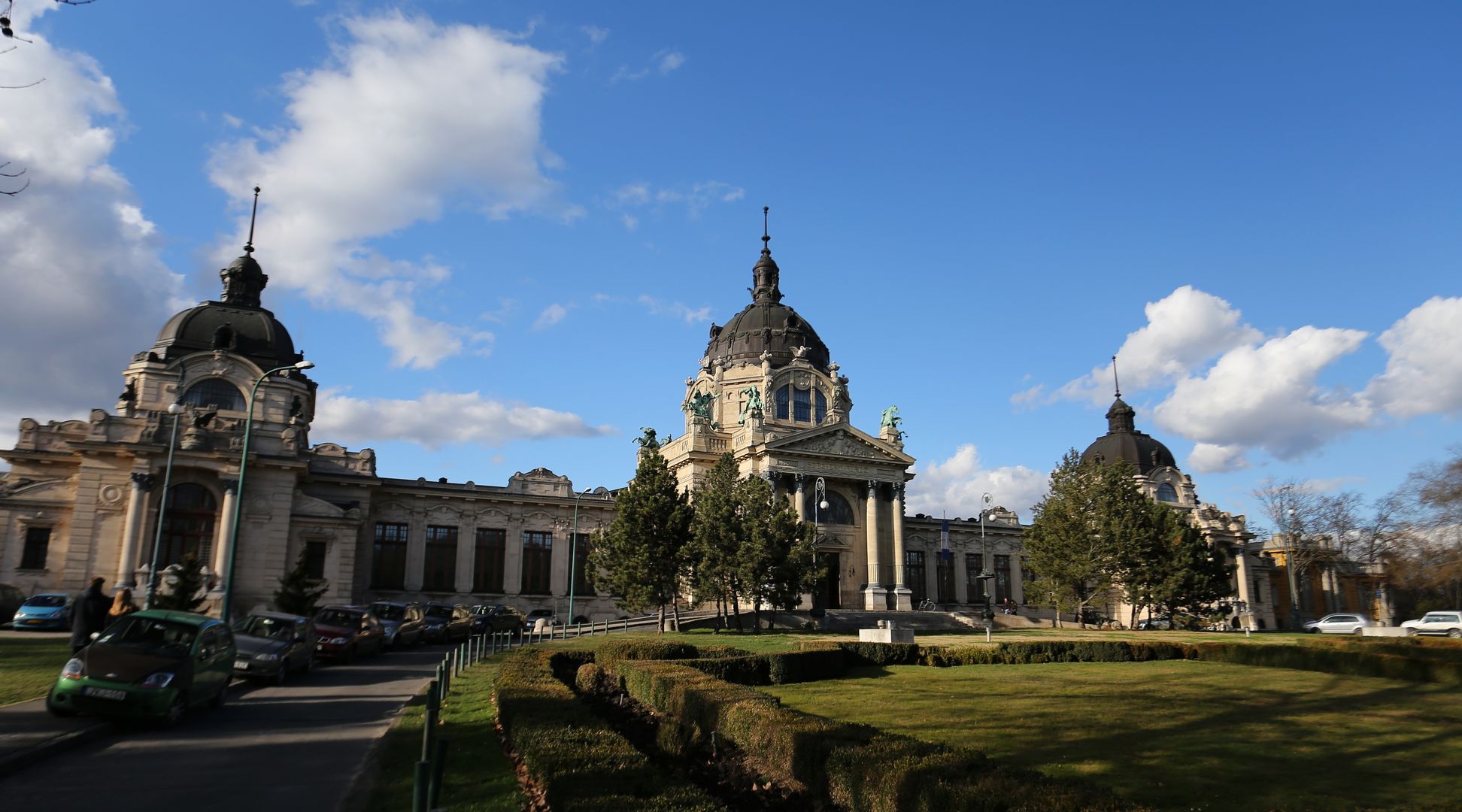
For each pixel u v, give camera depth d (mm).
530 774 12867
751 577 54500
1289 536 97688
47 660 29016
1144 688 30047
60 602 46281
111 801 12945
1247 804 14430
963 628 67688
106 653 18719
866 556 76688
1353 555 100312
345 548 62844
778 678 31391
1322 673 36000
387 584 71938
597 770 11664
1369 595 112000
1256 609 101500
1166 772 16625
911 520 92062
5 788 13484
